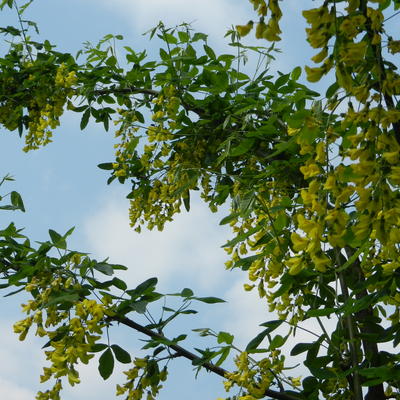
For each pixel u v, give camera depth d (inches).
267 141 168.6
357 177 91.7
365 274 138.3
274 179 164.9
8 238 140.9
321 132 100.3
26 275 135.0
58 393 122.8
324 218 90.0
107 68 212.8
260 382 121.9
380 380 113.7
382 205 85.1
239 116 186.7
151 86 218.2
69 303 129.8
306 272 128.9
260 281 138.3
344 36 81.4
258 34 80.7
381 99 84.8
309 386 127.0
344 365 130.5
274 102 174.7
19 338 127.6
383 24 89.9
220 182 195.9
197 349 127.7
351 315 128.8
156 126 205.9
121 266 134.1
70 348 120.6
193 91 197.5
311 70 82.7
